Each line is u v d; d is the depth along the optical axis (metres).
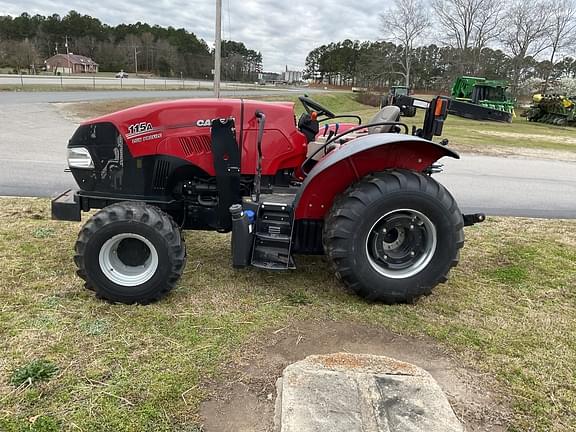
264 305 3.48
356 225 3.34
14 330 2.96
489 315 3.48
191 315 3.27
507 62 47.91
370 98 46.84
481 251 4.89
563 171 11.27
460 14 48.97
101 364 2.65
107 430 2.19
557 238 5.48
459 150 14.14
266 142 3.87
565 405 2.51
